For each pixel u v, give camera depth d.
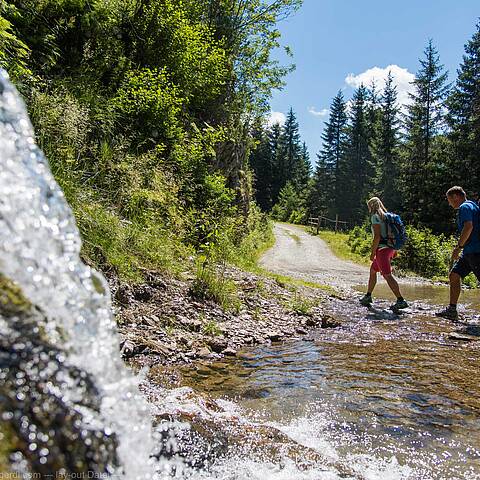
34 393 1.05
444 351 4.98
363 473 2.28
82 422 1.09
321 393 3.53
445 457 2.50
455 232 32.06
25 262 1.18
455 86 37.75
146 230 7.05
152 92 10.30
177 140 11.12
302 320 6.58
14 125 1.37
